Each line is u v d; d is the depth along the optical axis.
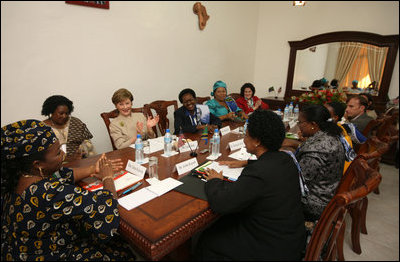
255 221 0.92
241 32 4.55
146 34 2.95
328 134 1.33
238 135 2.18
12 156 0.78
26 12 2.02
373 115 2.93
